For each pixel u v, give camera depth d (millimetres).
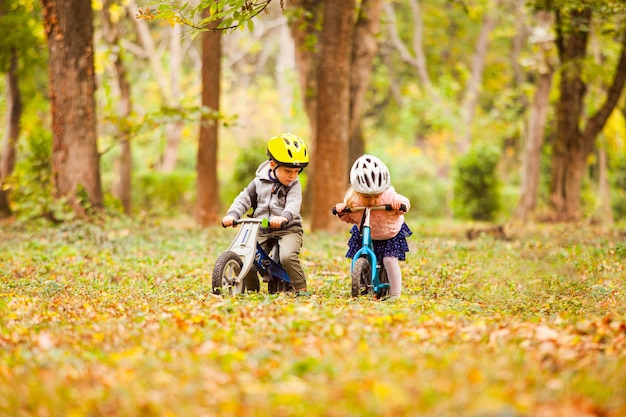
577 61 23750
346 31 19359
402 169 48219
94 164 18969
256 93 53250
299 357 5402
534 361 5305
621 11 16656
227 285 8820
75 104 18703
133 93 45094
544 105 29031
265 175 9203
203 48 21375
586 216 24688
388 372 4902
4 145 24391
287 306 7691
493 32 43688
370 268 8898
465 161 33500
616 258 12773
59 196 18734
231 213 9109
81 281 10977
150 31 46188
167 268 12633
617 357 5520
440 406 4230
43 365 5344
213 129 21781
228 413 4332
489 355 5461
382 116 52156
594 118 25188
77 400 4598
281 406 4398
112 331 6594
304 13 19484
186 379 4922
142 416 4379
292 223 9172
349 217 9125
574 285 10516
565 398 4473
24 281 10688
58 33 18625
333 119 19453
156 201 34031
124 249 15453
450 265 12680
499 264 12656
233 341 6039
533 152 29219
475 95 43500
